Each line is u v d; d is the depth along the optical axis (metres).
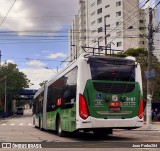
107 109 16.41
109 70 16.78
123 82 16.84
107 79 16.64
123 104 16.67
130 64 17.16
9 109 100.06
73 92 17.12
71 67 17.95
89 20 103.94
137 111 16.91
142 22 73.00
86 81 16.44
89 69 16.56
